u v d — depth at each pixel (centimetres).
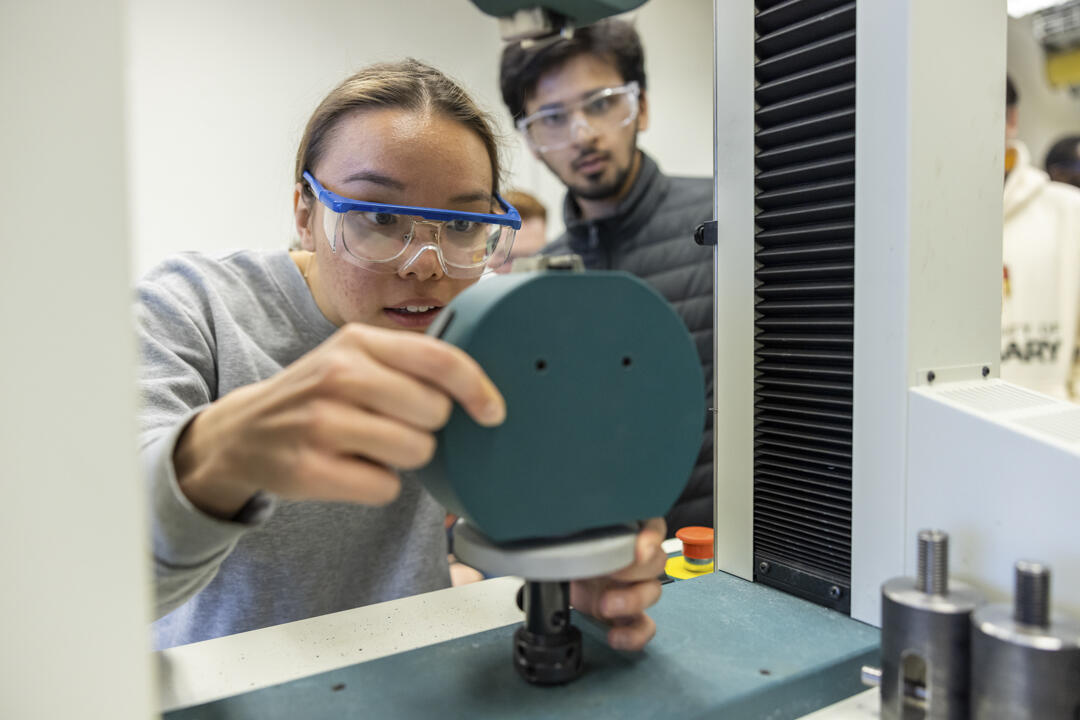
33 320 23
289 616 86
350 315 78
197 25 137
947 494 40
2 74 23
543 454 31
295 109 147
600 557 32
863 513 45
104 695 24
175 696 40
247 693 37
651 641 42
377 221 70
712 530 65
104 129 24
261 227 147
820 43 47
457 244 74
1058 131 165
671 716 34
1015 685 29
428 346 28
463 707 35
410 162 70
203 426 36
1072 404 42
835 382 48
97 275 24
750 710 36
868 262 44
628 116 173
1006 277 164
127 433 24
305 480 30
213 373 85
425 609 54
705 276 188
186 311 83
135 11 132
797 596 50
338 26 150
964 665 32
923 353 43
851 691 40
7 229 23
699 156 196
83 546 24
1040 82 162
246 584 84
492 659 40
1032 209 164
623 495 33
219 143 141
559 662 36
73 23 23
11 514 23
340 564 89
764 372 53
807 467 50
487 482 30
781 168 51
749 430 53
